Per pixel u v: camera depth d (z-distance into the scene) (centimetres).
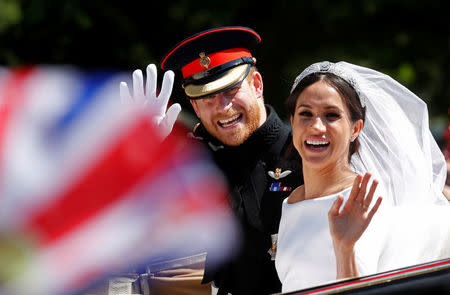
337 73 852
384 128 928
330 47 3161
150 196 690
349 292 717
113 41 3058
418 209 917
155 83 976
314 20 3148
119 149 656
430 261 819
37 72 710
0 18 2805
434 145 1000
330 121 838
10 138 606
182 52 1083
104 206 622
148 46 3147
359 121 875
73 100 667
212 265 971
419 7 3105
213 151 1035
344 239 742
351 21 3159
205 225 921
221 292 1010
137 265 869
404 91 943
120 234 637
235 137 1043
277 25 3150
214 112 1056
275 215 1017
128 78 1001
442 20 3203
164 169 738
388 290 725
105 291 778
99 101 681
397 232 866
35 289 585
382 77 934
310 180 870
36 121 629
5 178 587
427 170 948
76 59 3025
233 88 1062
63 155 618
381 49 3158
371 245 802
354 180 773
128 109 705
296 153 1034
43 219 589
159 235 733
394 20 3209
